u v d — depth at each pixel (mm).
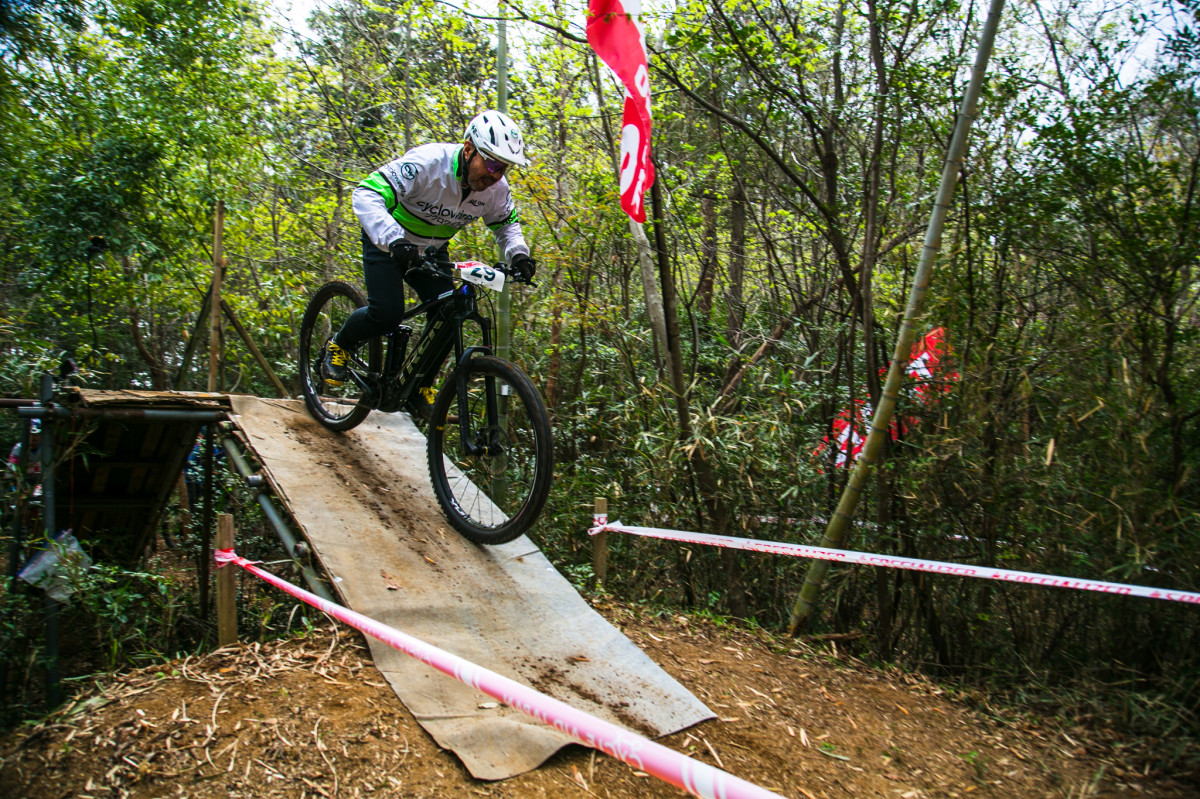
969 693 3289
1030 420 3691
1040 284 3922
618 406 4488
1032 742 2881
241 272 7824
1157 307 3447
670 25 4766
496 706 2402
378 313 3482
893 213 4418
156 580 3809
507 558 3422
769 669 3172
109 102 6402
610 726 1412
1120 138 3652
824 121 4414
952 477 3660
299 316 7422
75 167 6344
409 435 4422
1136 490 3158
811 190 4367
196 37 7020
